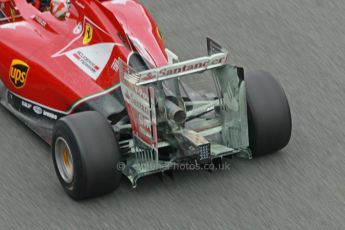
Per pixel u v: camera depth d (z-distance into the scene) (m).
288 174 32.53
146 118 29.62
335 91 39.22
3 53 35.94
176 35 44.78
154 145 29.89
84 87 32.62
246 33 44.88
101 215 30.16
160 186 31.72
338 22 45.78
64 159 31.22
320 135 35.34
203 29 45.31
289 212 30.28
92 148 29.80
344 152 34.06
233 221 29.73
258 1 47.91
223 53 30.67
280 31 45.03
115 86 32.09
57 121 30.80
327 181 32.12
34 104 34.59
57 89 33.19
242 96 31.12
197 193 31.30
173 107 30.75
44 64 34.12
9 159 33.91
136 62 31.67
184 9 47.31
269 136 32.47
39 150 34.56
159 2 47.94
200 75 38.31
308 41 43.97
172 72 30.14
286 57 42.50
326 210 30.39
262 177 32.31
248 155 32.09
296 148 34.31
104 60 32.72
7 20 39.38
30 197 31.36
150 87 28.92
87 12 33.62
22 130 36.06
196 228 29.33
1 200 31.19
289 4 47.62
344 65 41.62
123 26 32.50
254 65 41.78
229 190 31.48
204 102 33.09
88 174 29.84
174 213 30.17
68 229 29.45
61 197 31.28
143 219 29.86
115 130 31.67
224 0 47.97
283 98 32.56
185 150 30.92
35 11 37.75
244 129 31.72
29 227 29.62
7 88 36.28
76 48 33.91
